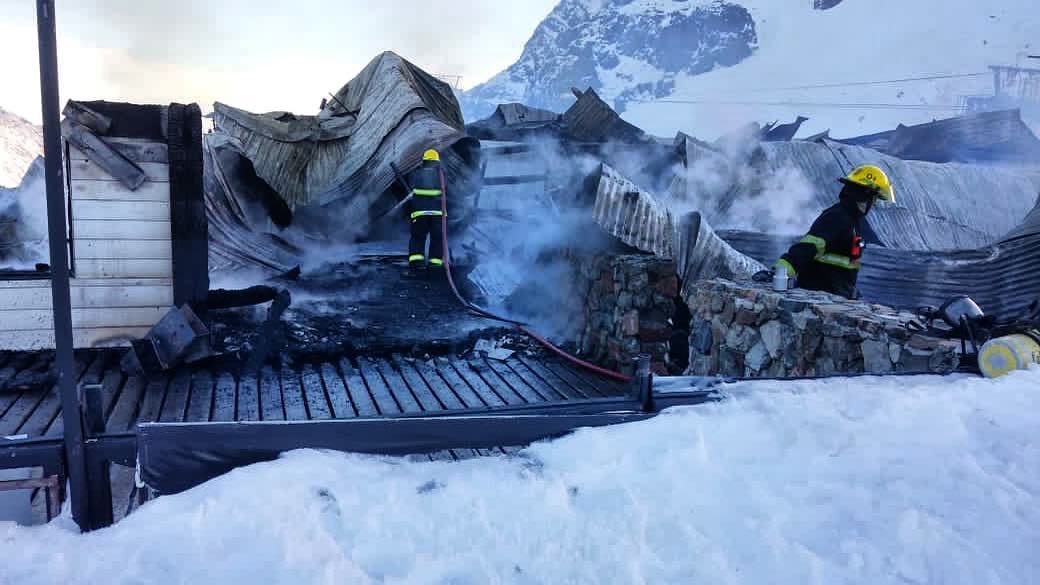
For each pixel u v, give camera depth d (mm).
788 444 2477
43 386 5754
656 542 1974
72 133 6469
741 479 2266
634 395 2697
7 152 14859
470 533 1968
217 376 6230
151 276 6895
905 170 19422
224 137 12555
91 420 2104
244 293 7418
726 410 2654
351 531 1926
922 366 3584
